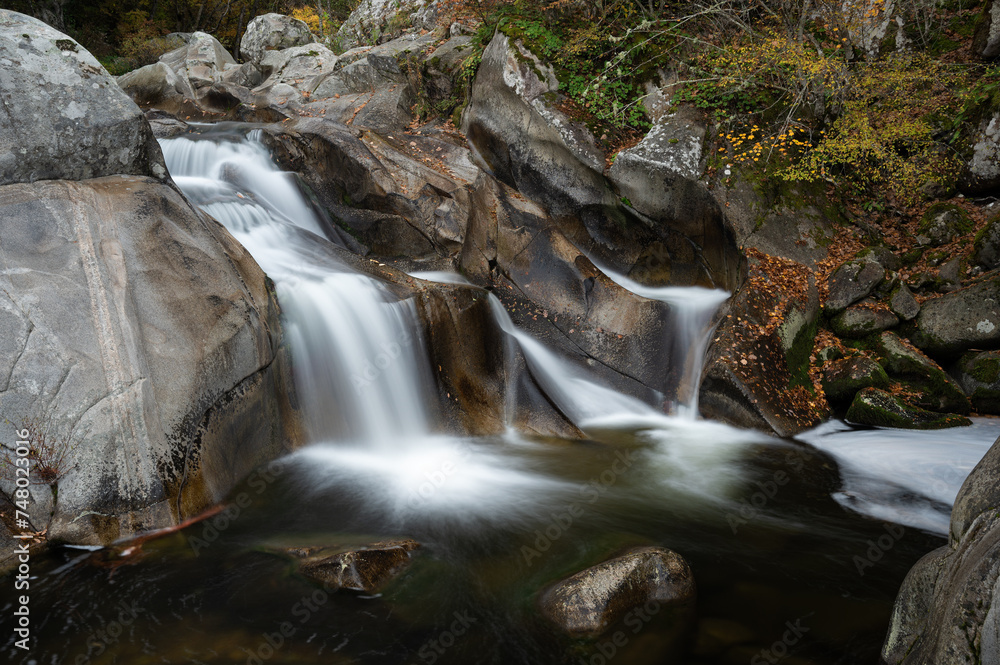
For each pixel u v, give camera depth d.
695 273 9.16
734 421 7.54
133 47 20.61
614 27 10.53
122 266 4.88
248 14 30.92
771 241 8.81
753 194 8.90
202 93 13.46
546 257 8.76
